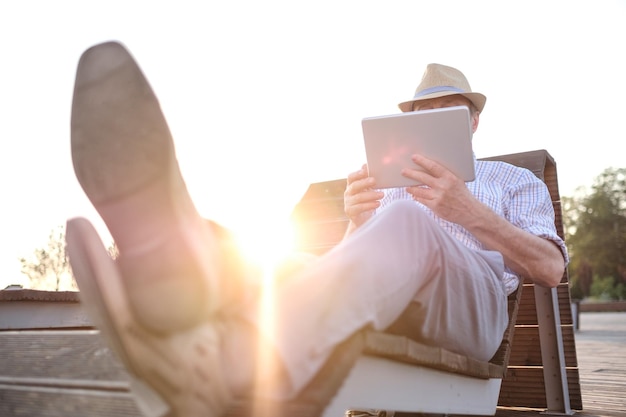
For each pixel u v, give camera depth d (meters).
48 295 2.23
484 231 1.69
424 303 1.31
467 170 1.70
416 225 1.24
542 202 2.00
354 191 1.84
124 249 0.91
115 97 0.93
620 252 38.06
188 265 0.83
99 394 1.01
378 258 1.10
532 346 2.57
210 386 0.86
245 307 0.93
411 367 1.27
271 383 0.92
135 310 0.81
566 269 2.61
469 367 1.44
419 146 1.72
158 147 0.90
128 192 0.89
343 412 1.09
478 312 1.46
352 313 1.02
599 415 2.44
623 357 5.05
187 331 0.84
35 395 1.10
